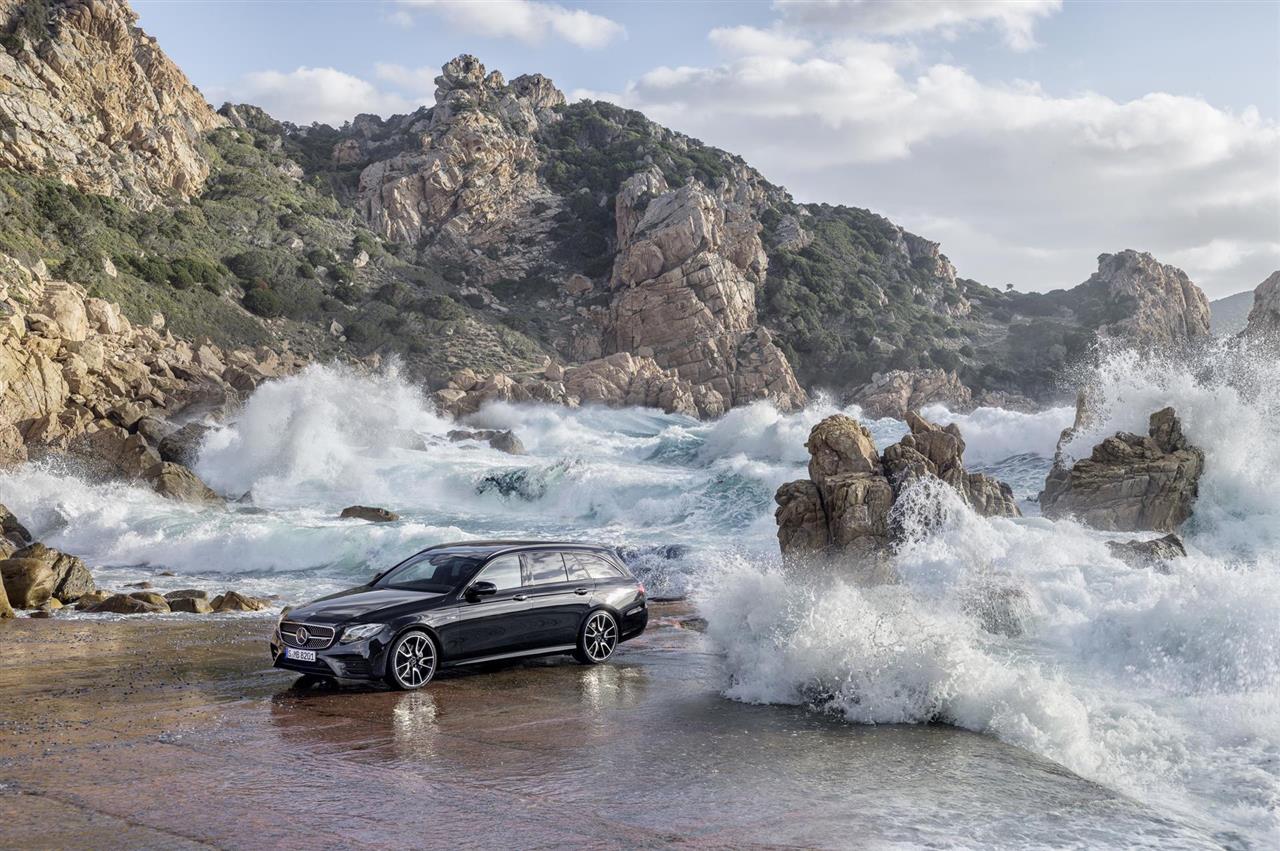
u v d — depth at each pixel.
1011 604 12.72
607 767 7.46
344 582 23.23
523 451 52.50
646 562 22.22
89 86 94.12
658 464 48.22
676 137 164.00
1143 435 24.55
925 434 21.88
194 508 33.94
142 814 6.16
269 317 89.25
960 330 130.50
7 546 22.69
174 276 83.88
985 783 7.25
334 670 10.17
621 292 106.31
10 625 15.83
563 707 9.66
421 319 100.00
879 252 147.38
